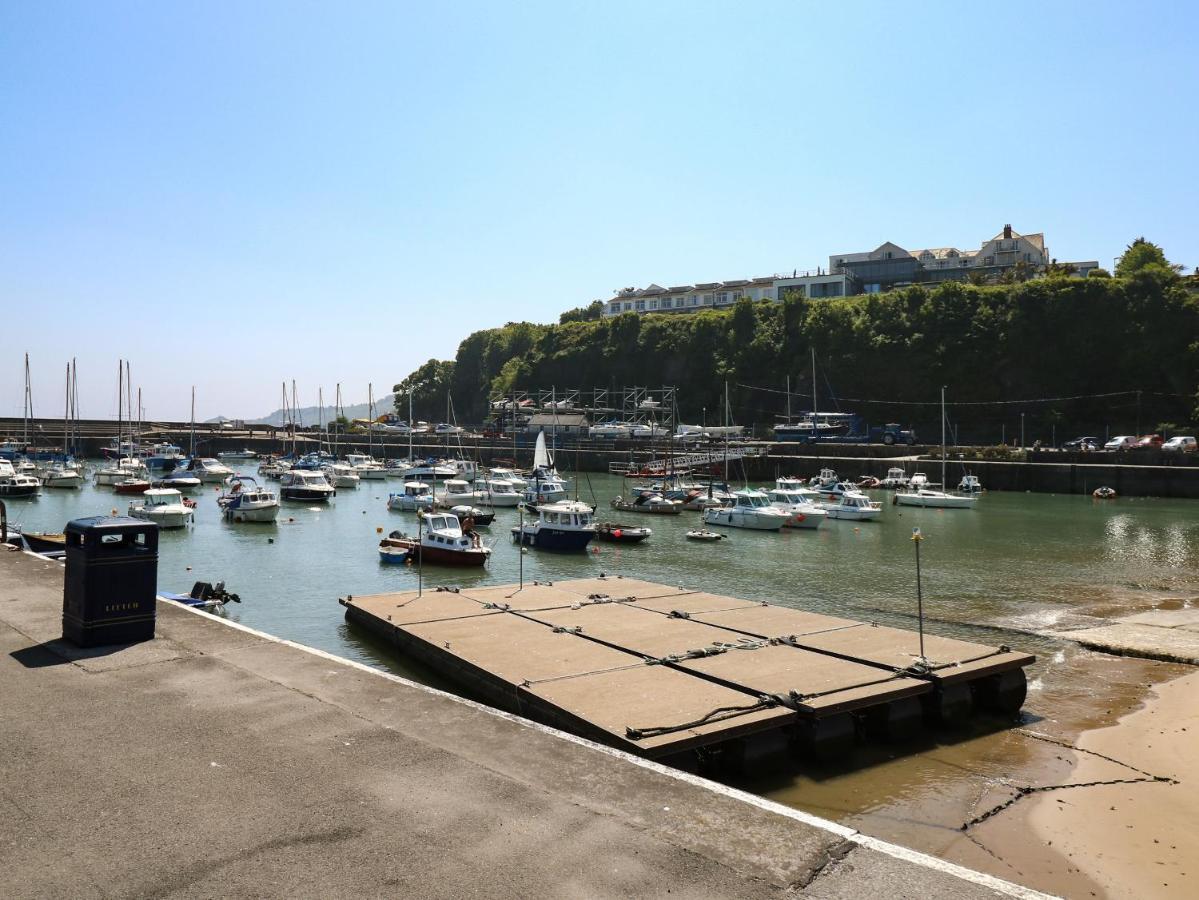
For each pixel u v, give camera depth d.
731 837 5.20
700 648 17.11
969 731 15.57
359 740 6.79
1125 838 11.39
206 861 4.83
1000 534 48.12
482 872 4.72
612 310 178.88
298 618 25.20
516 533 43.88
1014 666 16.48
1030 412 100.12
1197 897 9.84
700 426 118.25
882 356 111.69
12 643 9.65
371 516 56.88
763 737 13.16
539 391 153.12
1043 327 102.94
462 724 7.21
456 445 115.25
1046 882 10.20
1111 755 14.48
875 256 146.25
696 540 45.44
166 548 41.72
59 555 21.02
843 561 38.22
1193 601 29.03
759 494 52.81
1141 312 97.75
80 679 8.34
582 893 4.50
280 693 7.97
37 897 4.43
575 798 5.75
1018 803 12.53
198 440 125.94
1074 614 26.70
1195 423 88.00
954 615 26.47
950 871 4.80
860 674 15.59
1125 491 69.62
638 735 12.16
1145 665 20.56
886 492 74.00
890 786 13.10
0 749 6.53
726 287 165.50
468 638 18.16
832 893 4.54
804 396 117.38
